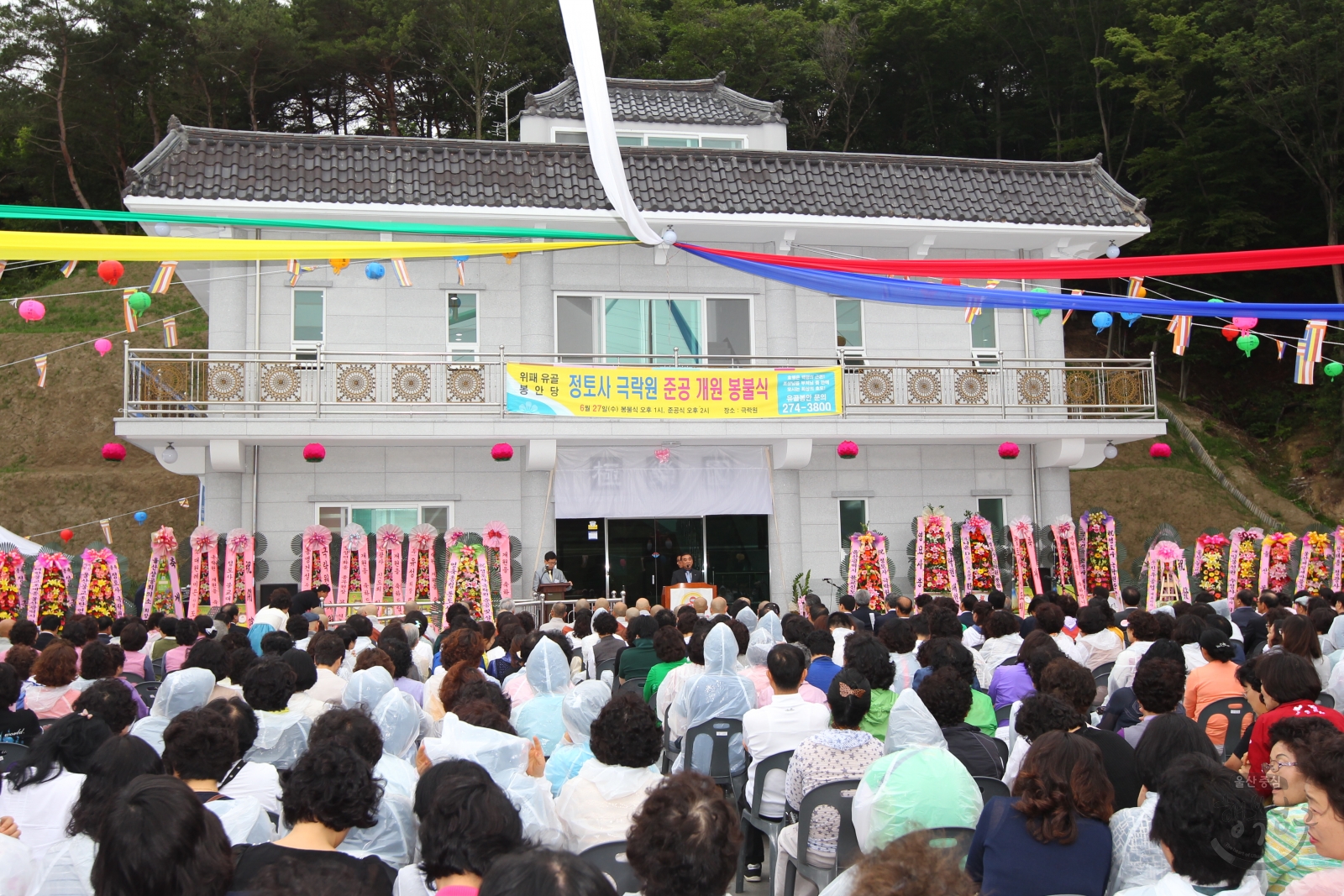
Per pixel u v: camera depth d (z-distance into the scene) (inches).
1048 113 1430.9
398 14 1391.5
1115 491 1127.6
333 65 1449.3
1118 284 1273.4
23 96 1378.0
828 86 1497.3
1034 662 256.2
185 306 1269.7
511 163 652.1
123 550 1003.3
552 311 669.9
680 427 635.5
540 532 656.4
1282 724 158.2
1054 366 703.7
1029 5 1344.7
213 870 117.1
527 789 176.1
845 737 204.5
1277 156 1240.8
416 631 359.3
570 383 612.4
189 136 622.8
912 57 1435.8
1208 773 130.3
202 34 1333.7
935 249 705.0
